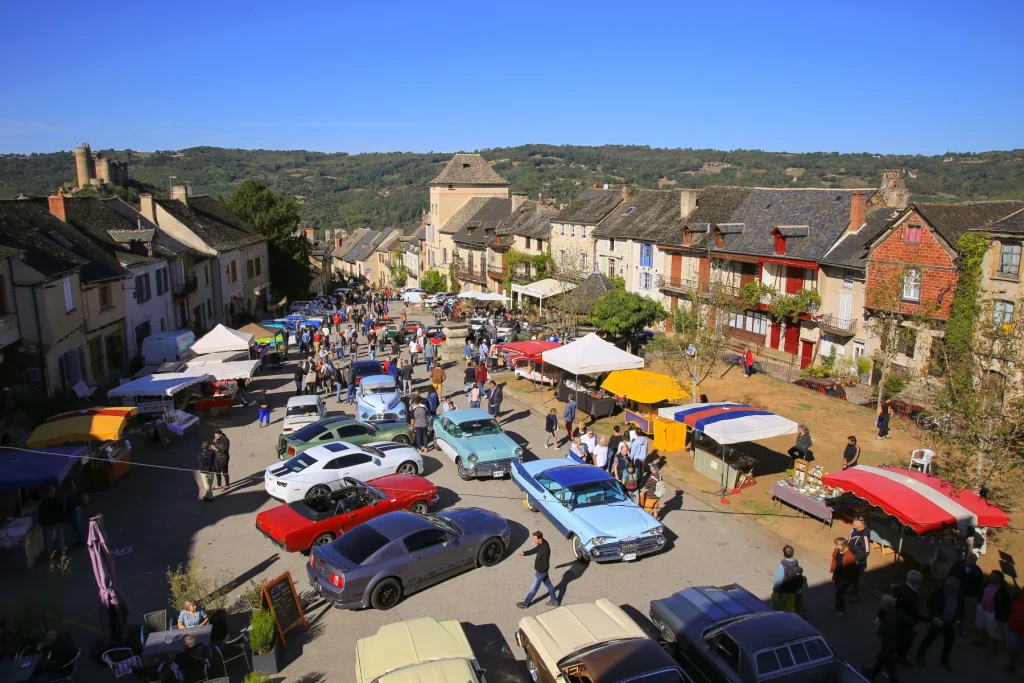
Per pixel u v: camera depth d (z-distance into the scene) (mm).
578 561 13711
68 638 10328
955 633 10852
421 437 20375
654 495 15500
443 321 46344
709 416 17562
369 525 12727
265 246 57500
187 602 10859
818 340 32344
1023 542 14664
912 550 13305
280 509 14359
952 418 14992
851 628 11414
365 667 8812
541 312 40812
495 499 16891
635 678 8516
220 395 24938
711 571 13320
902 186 33375
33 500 15250
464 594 12508
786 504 16375
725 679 9156
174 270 37938
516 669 10258
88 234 31391
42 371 22891
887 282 27234
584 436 18500
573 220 49812
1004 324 15773
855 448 17141
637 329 35125
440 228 73875
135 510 16359
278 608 10867
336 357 35125
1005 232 23281
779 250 34156
